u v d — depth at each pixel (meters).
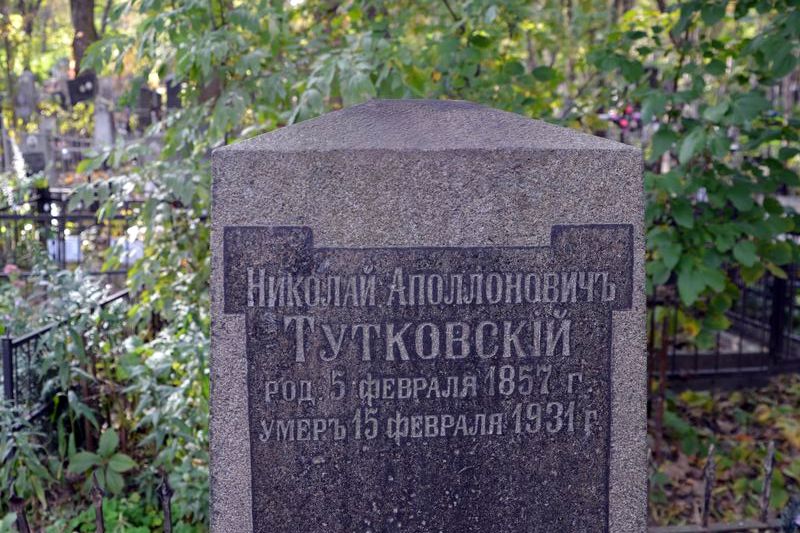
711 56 4.23
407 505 2.41
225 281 2.31
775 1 3.91
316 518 2.39
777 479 4.23
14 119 16.03
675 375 5.53
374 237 2.33
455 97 4.61
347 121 2.42
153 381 3.87
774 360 5.76
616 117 5.68
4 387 3.79
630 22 5.08
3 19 16.14
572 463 2.43
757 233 4.05
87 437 4.13
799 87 9.65
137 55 4.30
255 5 4.19
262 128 4.46
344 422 2.38
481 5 4.29
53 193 8.95
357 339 2.35
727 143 3.69
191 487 3.61
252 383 2.34
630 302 2.40
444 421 2.39
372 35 4.25
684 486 4.31
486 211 2.35
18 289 4.95
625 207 2.38
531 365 2.40
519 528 2.44
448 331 2.37
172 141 4.45
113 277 6.93
